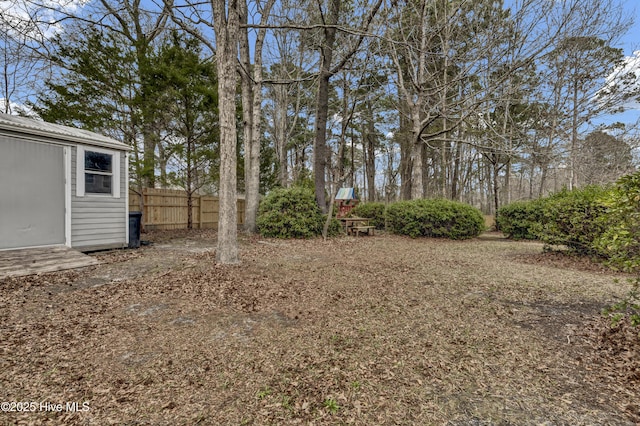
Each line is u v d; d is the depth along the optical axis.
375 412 1.98
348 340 2.96
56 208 6.59
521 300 4.10
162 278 5.01
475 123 15.38
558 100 12.82
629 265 2.92
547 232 7.41
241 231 11.93
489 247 9.08
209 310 3.72
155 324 3.31
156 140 11.82
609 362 2.56
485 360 2.61
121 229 7.88
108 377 2.35
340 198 13.14
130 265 5.99
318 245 9.00
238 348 2.80
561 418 1.93
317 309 3.77
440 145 21.70
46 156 6.43
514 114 15.28
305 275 5.36
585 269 5.96
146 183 12.30
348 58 10.12
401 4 10.88
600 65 12.16
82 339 2.95
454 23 12.27
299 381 2.31
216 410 2.01
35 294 4.23
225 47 5.74
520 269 5.95
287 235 10.36
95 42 10.18
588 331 3.14
